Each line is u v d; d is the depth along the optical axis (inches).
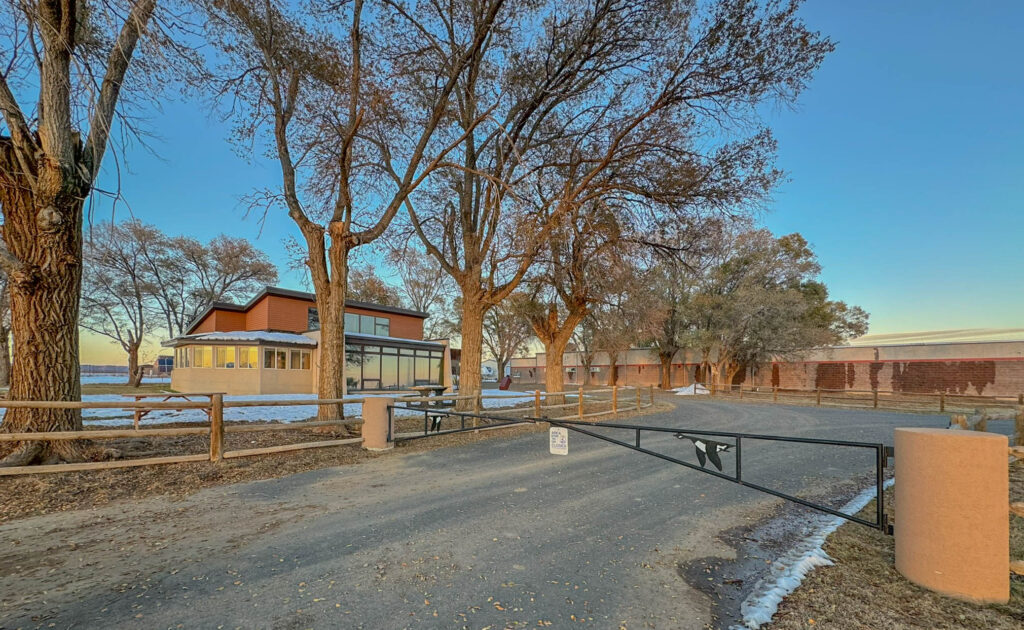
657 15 410.3
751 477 262.5
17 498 201.3
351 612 114.7
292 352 959.6
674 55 405.7
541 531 173.5
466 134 401.7
